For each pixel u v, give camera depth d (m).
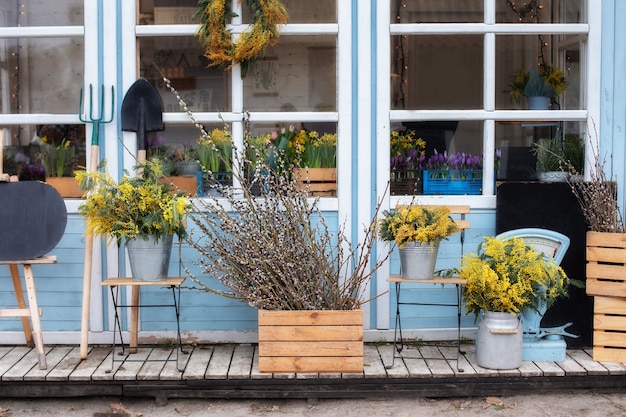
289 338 4.08
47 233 4.26
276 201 4.27
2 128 4.84
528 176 4.78
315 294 4.18
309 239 4.23
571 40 4.80
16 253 4.24
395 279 4.17
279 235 4.15
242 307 4.69
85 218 4.35
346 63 4.66
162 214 4.08
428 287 4.70
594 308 4.32
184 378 4.05
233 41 4.66
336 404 4.14
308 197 4.68
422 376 4.09
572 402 4.12
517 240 4.26
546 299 4.23
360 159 4.68
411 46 4.74
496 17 4.79
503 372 4.11
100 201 4.11
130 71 4.65
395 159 4.72
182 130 4.75
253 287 4.16
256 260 4.09
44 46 4.81
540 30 4.72
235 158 4.60
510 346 4.13
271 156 4.64
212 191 4.68
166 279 4.24
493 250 4.21
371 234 4.66
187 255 4.66
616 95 4.70
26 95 4.88
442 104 4.77
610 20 4.68
